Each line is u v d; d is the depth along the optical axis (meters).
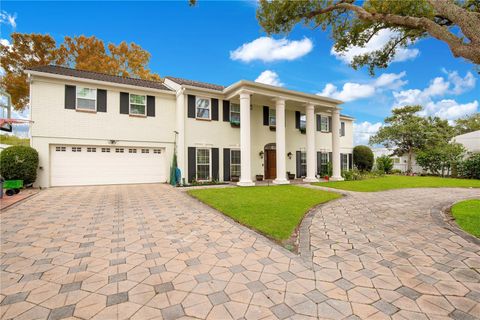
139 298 2.45
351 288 2.67
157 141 13.25
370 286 2.71
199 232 4.68
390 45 8.16
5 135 13.91
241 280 2.84
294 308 2.29
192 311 2.24
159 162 13.43
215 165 13.91
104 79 12.67
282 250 3.80
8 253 3.60
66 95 11.12
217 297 2.48
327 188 11.49
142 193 9.58
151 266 3.20
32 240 4.17
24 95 18.98
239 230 4.83
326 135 18.78
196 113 13.45
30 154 9.91
